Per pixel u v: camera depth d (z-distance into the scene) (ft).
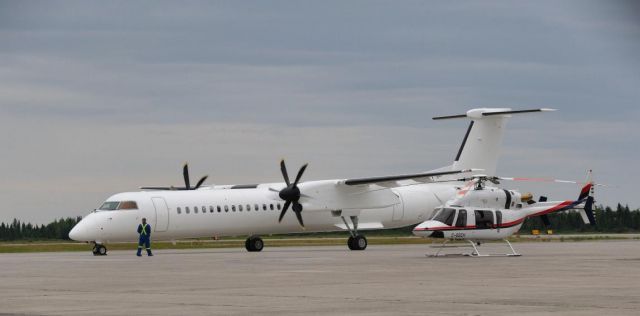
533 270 128.36
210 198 222.48
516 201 178.19
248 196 228.02
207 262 161.99
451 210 171.01
